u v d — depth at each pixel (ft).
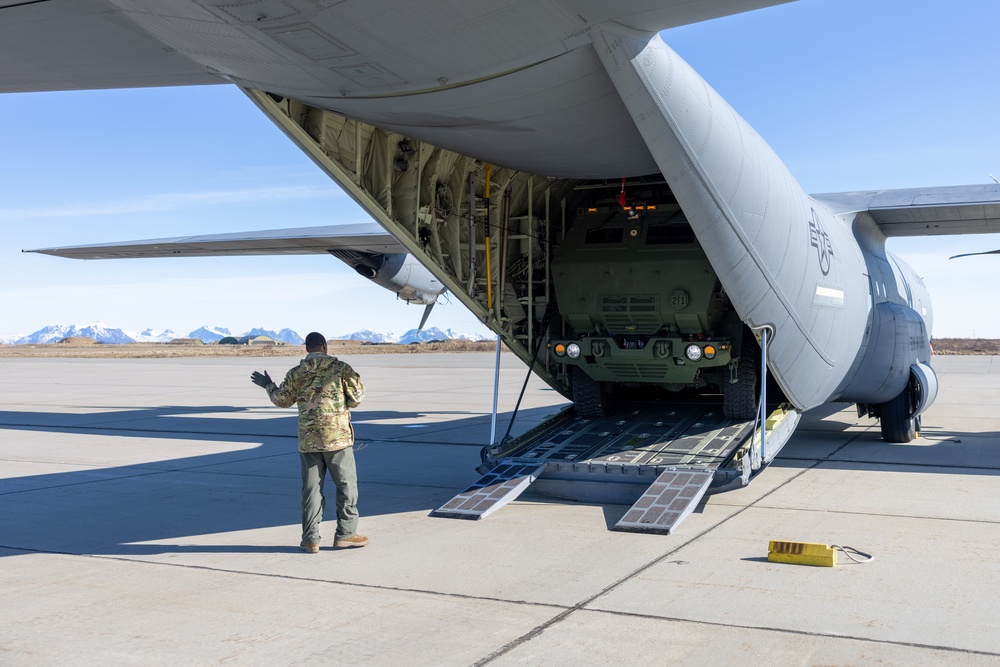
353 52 17.30
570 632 13.38
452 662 12.15
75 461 33.63
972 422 45.96
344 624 13.92
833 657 12.21
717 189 21.01
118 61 19.10
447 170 26.30
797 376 26.86
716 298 26.89
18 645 13.07
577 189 29.76
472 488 24.16
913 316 37.70
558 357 28.66
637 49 17.92
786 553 17.60
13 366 133.08
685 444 26.37
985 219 37.14
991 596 15.16
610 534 20.39
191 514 23.35
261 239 49.06
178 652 12.71
